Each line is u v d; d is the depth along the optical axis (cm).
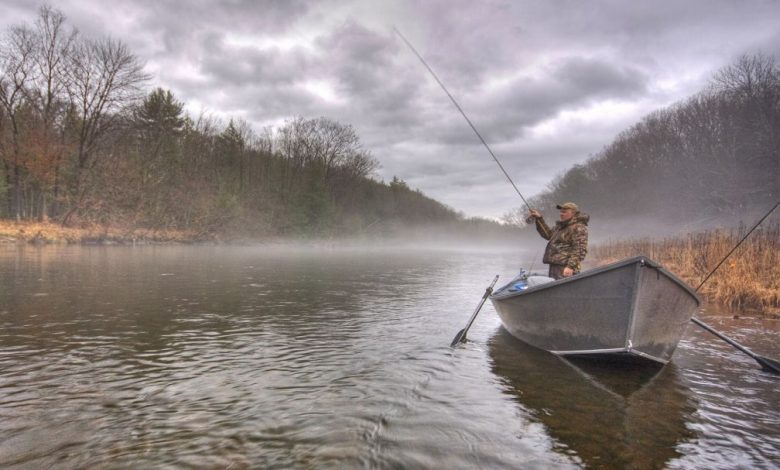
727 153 3762
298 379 443
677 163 4391
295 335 625
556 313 544
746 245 1197
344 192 5525
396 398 400
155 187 3400
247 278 1305
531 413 375
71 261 1609
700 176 4047
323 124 5372
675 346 539
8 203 3322
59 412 349
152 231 3175
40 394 384
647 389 440
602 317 491
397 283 1339
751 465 297
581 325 516
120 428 324
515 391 427
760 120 3544
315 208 4747
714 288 1084
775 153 3381
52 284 1020
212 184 4050
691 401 410
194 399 383
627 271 462
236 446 302
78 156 3269
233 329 646
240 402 379
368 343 594
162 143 3959
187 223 3472
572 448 315
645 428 350
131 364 473
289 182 4909
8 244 2339
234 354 521
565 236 645
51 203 3158
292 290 1084
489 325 743
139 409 359
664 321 501
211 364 481
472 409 380
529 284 724
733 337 690
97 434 314
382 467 281
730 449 318
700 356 577
